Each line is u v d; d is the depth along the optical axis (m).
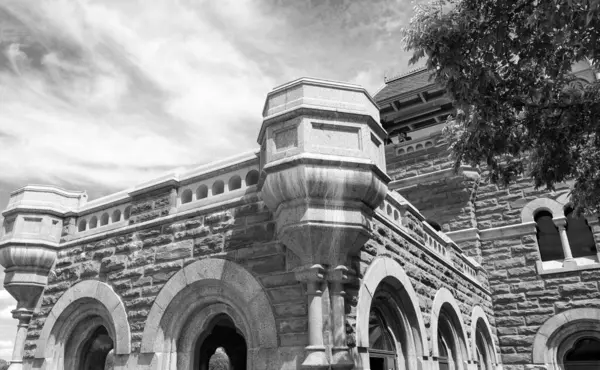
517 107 7.95
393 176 19.59
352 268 7.77
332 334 6.96
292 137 7.51
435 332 10.66
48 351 10.51
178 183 9.87
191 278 8.68
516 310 16.86
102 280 10.15
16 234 11.15
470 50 7.27
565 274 16.44
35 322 11.05
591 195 8.65
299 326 7.22
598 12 5.63
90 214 11.44
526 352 16.38
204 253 8.74
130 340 9.12
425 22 7.31
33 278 11.11
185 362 8.73
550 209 17.22
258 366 7.42
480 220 18.16
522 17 7.07
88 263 10.58
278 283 7.66
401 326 9.69
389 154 19.92
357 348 7.36
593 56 6.56
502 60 7.58
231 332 12.12
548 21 6.34
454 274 13.43
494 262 17.56
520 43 7.28
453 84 7.48
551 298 16.44
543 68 8.33
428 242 12.33
